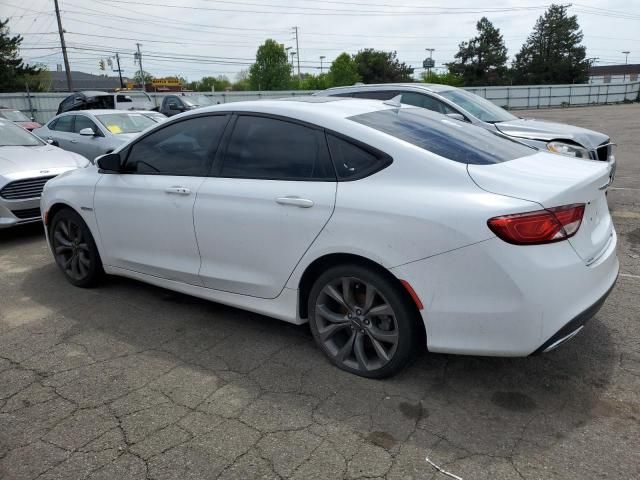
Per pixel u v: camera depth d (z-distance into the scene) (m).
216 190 3.62
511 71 81.12
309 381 3.22
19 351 3.71
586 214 2.92
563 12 79.19
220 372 3.37
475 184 2.82
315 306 3.34
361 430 2.75
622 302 4.19
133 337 3.88
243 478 2.44
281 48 72.56
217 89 96.69
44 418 2.93
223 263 3.69
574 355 3.42
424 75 83.38
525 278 2.61
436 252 2.76
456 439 2.66
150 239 4.11
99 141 9.62
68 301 4.58
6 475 2.51
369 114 3.47
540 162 3.26
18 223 6.41
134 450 2.65
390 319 3.07
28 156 6.95
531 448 2.58
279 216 3.30
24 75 53.06
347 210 3.03
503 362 3.37
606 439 2.62
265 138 3.53
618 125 21.77
